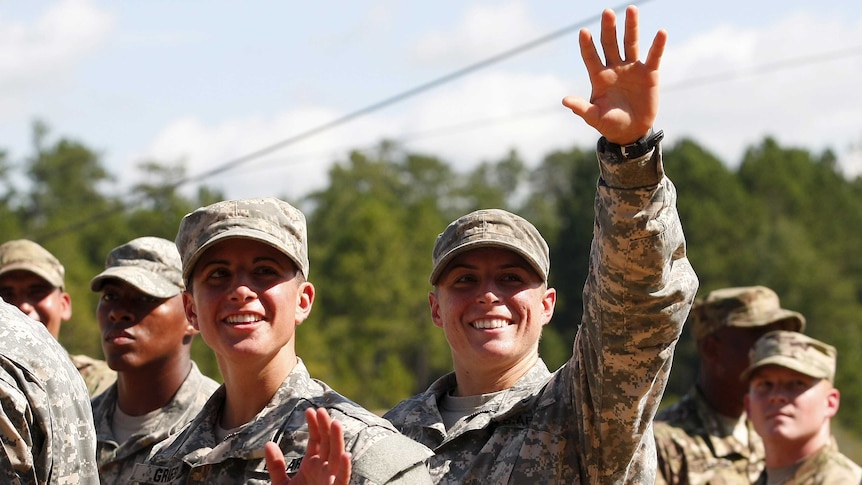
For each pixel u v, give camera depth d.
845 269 112.19
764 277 96.44
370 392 83.25
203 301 6.75
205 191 98.50
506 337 7.72
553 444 7.12
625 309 6.36
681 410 10.98
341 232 105.75
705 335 11.00
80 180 109.50
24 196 109.12
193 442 6.78
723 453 10.70
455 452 7.49
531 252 7.77
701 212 97.00
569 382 7.16
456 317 7.82
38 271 10.96
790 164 117.38
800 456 9.88
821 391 9.92
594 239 6.45
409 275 98.06
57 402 6.26
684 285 6.38
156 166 97.06
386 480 6.04
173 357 9.66
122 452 9.27
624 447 6.79
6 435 5.96
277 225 6.79
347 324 93.19
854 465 9.90
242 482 6.46
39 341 6.36
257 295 6.70
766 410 9.95
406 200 136.75
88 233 93.25
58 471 6.21
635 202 6.14
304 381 6.82
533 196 141.25
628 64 6.02
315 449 5.54
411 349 95.81
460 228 7.85
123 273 9.51
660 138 6.09
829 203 116.31
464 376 7.91
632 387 6.57
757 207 100.31
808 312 96.31
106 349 9.56
